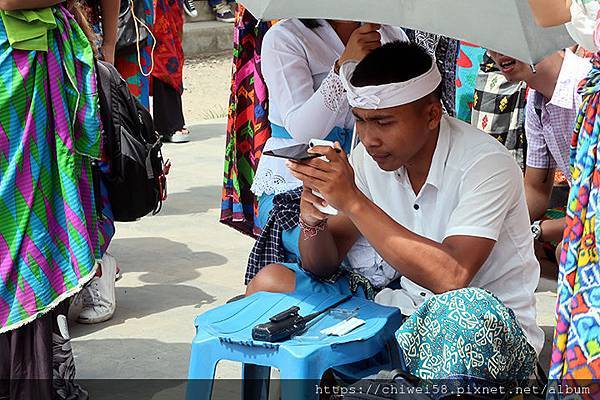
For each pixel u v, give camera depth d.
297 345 2.56
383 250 2.69
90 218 3.32
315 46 3.57
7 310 3.08
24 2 3.01
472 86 4.49
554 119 3.71
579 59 3.57
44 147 3.12
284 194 3.38
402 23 2.77
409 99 2.69
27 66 3.06
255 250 3.41
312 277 3.05
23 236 3.08
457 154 2.84
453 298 2.55
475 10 2.63
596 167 2.39
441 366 2.53
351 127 3.55
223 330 2.68
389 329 2.73
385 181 2.98
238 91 4.33
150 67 6.35
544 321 4.02
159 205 3.86
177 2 7.48
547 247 3.92
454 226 2.76
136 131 3.66
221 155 7.47
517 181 2.83
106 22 4.14
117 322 4.16
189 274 4.80
